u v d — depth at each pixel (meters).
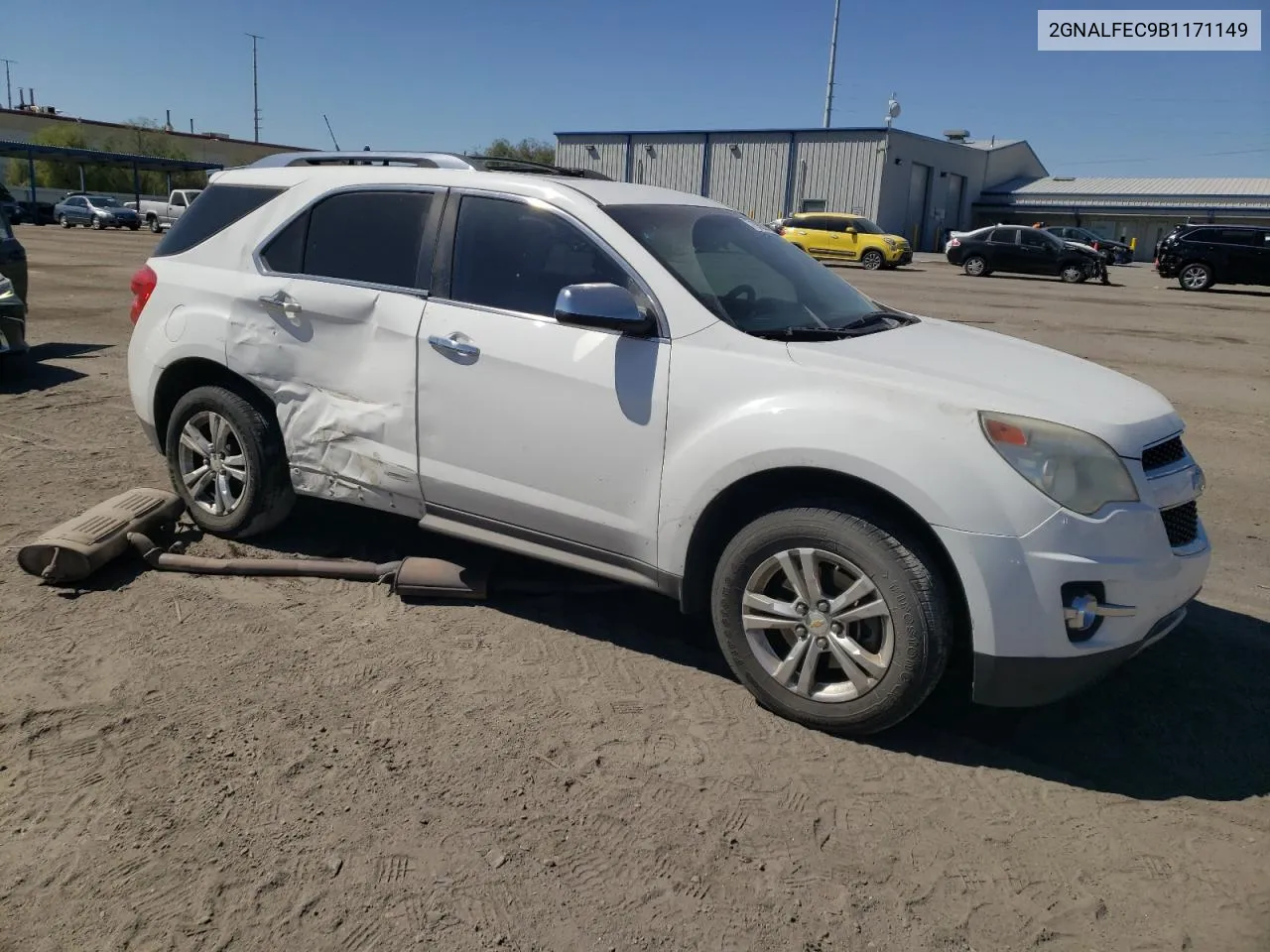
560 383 3.68
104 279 18.38
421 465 4.07
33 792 2.93
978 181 59.84
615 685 3.66
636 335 3.54
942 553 3.12
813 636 3.32
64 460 6.21
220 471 4.71
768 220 51.34
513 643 3.97
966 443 3.03
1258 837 2.92
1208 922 2.56
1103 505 3.02
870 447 3.09
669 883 2.66
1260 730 3.51
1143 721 3.55
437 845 2.76
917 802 3.04
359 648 3.87
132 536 4.48
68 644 3.80
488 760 3.16
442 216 4.08
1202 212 53.28
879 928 2.52
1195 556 3.27
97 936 2.41
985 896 2.64
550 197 3.88
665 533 3.53
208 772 3.05
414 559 4.41
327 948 2.40
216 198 4.84
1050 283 27.69
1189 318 17.22
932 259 43.94
